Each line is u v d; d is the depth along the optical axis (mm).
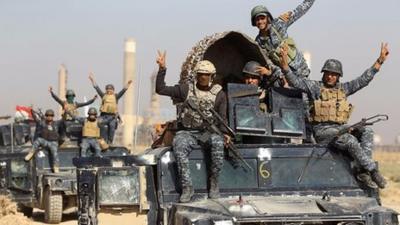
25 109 23250
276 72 9805
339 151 9180
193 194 8625
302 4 10953
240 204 8055
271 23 10617
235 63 10289
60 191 18844
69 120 21188
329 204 8164
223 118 8930
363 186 9109
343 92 9414
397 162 65188
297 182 8969
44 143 20141
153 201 8805
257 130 9133
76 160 8898
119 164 8875
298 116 9352
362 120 9047
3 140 22031
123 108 49344
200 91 8953
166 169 8750
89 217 8805
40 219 20062
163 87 8961
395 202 26188
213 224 7715
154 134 11086
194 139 8727
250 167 8914
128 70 44938
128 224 8906
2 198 19672
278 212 7949
